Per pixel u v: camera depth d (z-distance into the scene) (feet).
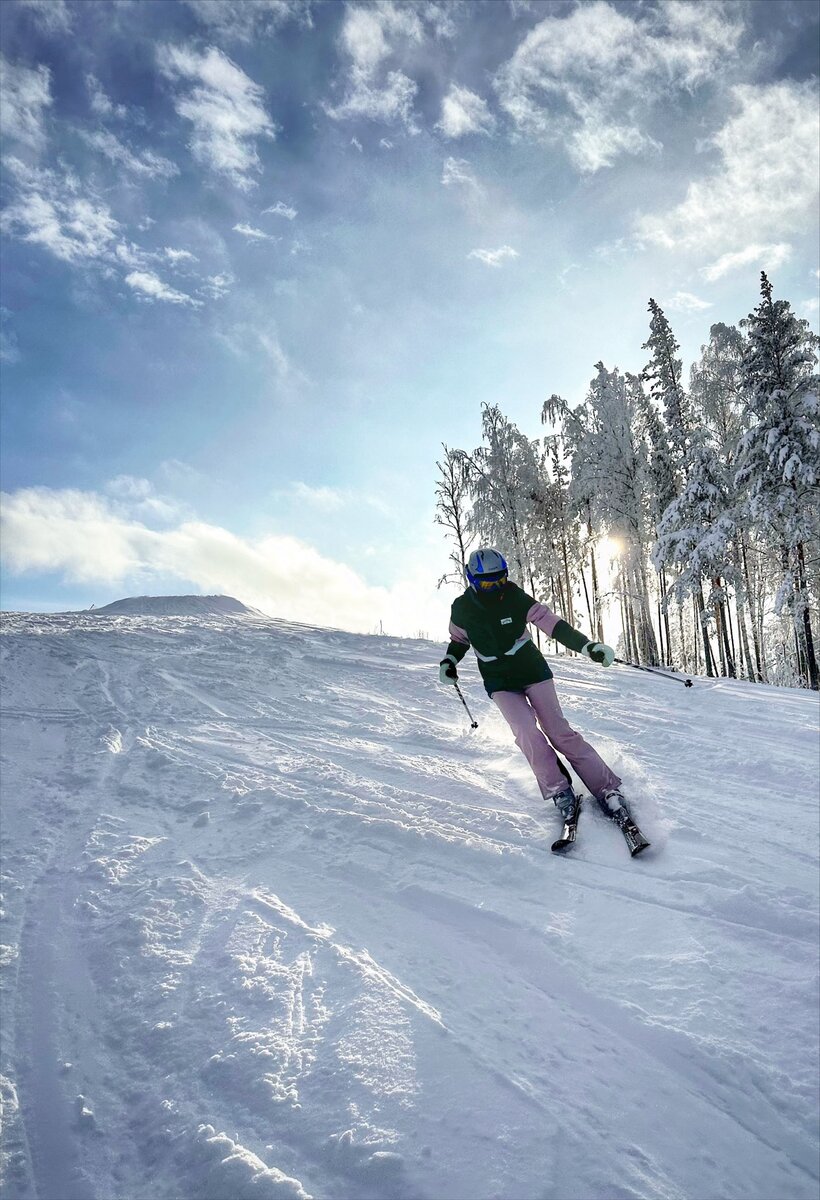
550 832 10.82
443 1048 5.92
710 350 73.56
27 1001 6.88
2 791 13.35
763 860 9.81
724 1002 6.60
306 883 9.30
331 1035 6.10
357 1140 4.98
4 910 8.73
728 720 19.80
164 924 8.18
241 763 15.39
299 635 40.60
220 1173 4.77
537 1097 5.42
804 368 57.77
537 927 8.00
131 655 30.07
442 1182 4.65
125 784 13.73
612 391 71.97
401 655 34.71
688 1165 4.89
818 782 13.66
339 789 13.15
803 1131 5.21
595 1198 4.57
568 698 23.56
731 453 69.77
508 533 80.07
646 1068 5.82
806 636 58.44
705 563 61.98
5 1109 5.52
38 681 23.81
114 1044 6.24
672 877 9.22
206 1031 6.28
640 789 12.70
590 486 71.82
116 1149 5.12
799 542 57.21
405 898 8.80
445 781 13.62
